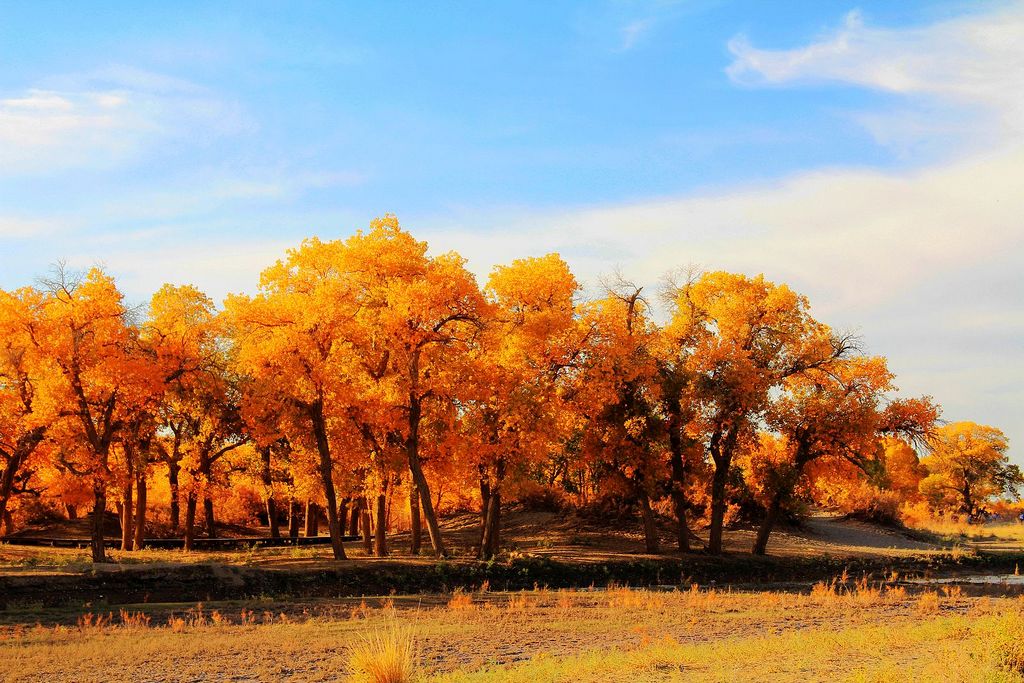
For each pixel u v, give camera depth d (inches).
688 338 1768.0
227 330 1744.6
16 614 1010.7
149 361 1481.3
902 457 3666.3
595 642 813.2
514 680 581.0
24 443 1395.2
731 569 1632.6
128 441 1627.7
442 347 1470.2
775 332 1724.9
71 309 1362.0
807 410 1737.2
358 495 1643.7
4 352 1355.8
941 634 735.1
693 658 656.4
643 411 1688.0
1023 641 576.7
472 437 1545.3
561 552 1710.1
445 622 946.7
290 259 1507.1
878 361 1728.6
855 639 730.2
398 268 1469.0
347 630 877.2
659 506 2169.0
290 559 1497.3
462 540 2006.6
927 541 2346.2
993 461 3353.8
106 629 893.8
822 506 2738.7
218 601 1152.8
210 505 2305.6
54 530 2181.3
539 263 1587.1
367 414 1480.1
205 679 655.8
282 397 1455.5
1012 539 2401.6
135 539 1784.0
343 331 1437.0
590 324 1653.5
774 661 637.3
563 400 1632.6
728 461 1750.7
